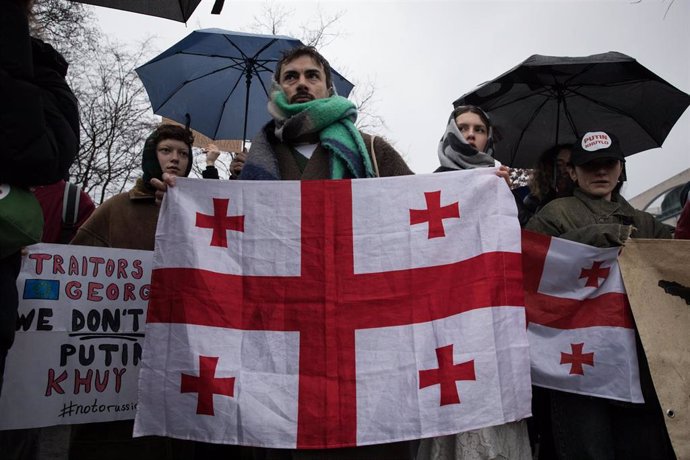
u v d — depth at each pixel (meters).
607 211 3.20
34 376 3.06
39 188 3.74
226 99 5.04
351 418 2.50
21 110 2.04
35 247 3.13
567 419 2.92
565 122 4.53
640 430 2.86
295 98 2.98
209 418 2.51
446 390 2.52
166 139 3.61
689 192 3.27
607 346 2.91
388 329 2.59
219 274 2.66
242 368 2.56
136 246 3.47
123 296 3.27
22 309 3.07
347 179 2.72
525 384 2.55
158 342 2.62
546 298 3.02
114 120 10.79
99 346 3.19
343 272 2.64
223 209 2.73
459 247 2.67
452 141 3.68
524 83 4.39
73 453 3.21
